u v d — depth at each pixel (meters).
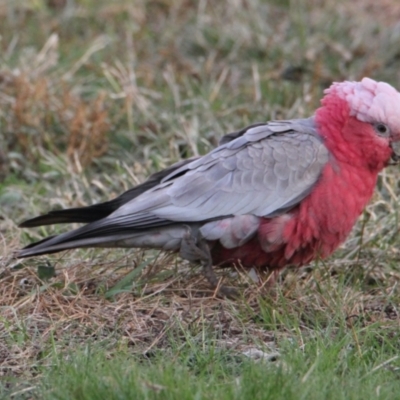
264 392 7.57
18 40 16.83
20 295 9.99
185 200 9.69
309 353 8.63
